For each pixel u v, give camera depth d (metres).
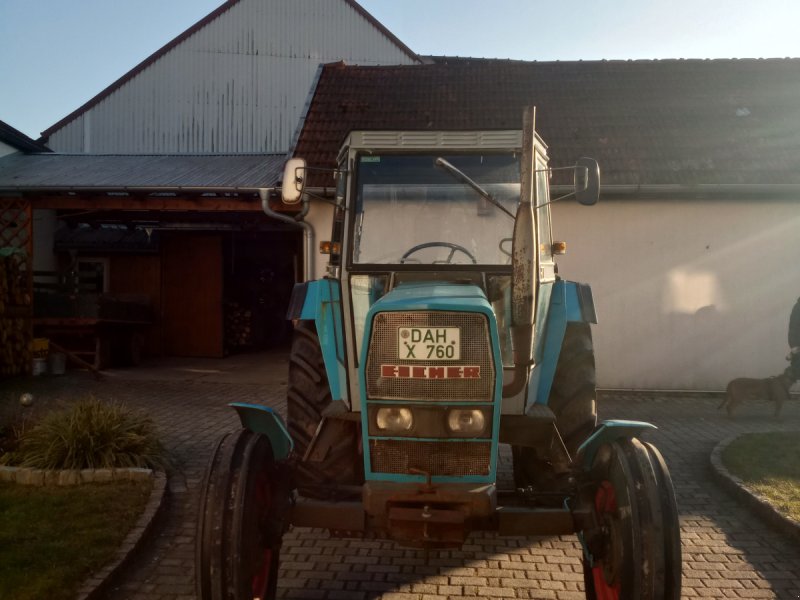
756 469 6.57
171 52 20.84
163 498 5.71
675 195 10.71
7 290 11.55
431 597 4.26
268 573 3.80
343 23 21.34
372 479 3.40
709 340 10.85
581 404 4.51
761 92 13.41
